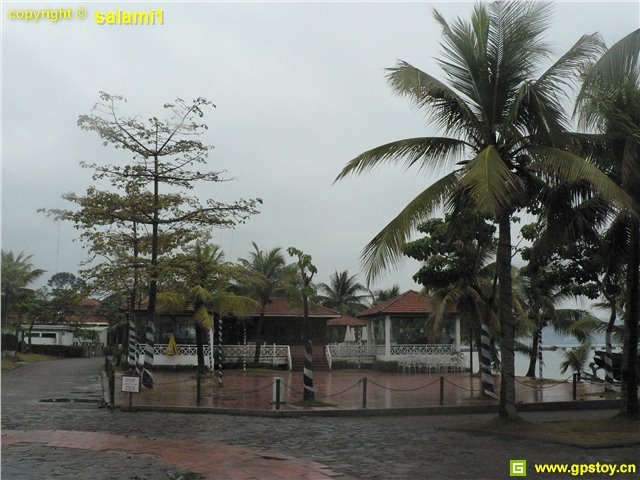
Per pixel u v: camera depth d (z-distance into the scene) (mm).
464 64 14508
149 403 20156
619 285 21203
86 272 24234
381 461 10961
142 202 23625
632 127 13445
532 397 22391
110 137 22875
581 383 29156
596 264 20156
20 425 15594
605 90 13727
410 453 11750
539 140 14453
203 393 23922
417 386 28469
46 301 60281
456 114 14969
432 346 42000
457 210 16156
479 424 15109
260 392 24469
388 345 41656
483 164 12406
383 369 41156
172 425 15734
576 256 20906
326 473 9891
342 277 70438
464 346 49094
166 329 42031
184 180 24125
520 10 14086
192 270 24984
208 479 9453
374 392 25016
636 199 14344
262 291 43656
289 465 10516
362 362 43781
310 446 12594
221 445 12508
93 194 23531
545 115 13656
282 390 20344
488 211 11734
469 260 23484
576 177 12711
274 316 45312
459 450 12047
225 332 45719
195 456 11219
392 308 42344
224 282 31984
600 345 38281
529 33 14102
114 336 65875
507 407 14945
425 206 14219
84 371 38156
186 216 24109
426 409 18797
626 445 12336
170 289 27141
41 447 11953
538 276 23750
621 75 13477
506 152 14719
